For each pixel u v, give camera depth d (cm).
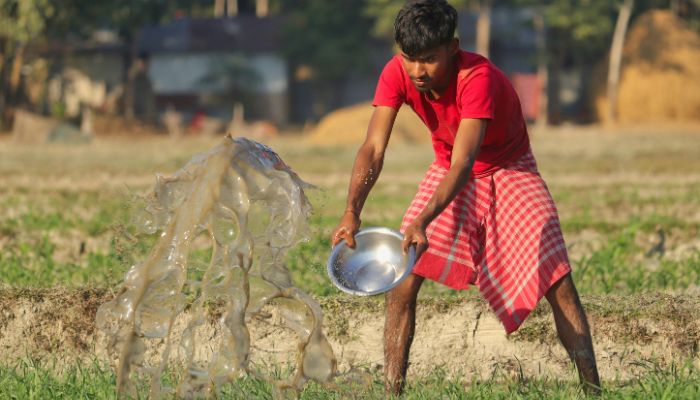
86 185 3666
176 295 966
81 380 1172
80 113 11662
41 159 5425
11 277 1655
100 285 1455
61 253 2023
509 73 12481
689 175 4191
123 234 1018
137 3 9938
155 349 1309
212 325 1298
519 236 1082
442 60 963
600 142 7012
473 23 12400
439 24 945
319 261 1716
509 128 1066
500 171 1093
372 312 1338
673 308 1315
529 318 1337
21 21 8775
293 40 11825
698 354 1297
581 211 2781
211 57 12038
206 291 965
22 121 8125
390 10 11200
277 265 986
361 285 949
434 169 1120
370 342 1338
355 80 12519
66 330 1338
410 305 1112
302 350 1003
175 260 961
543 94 11294
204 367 1250
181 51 11994
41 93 10781
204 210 945
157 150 6494
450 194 962
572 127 10456
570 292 1077
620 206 2861
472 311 1348
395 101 1051
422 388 1133
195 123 11056
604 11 11181
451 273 1102
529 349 1334
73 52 11744
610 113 10994
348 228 987
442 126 1059
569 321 1077
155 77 12112
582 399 1052
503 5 12462
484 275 1100
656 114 11000
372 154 1043
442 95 1017
